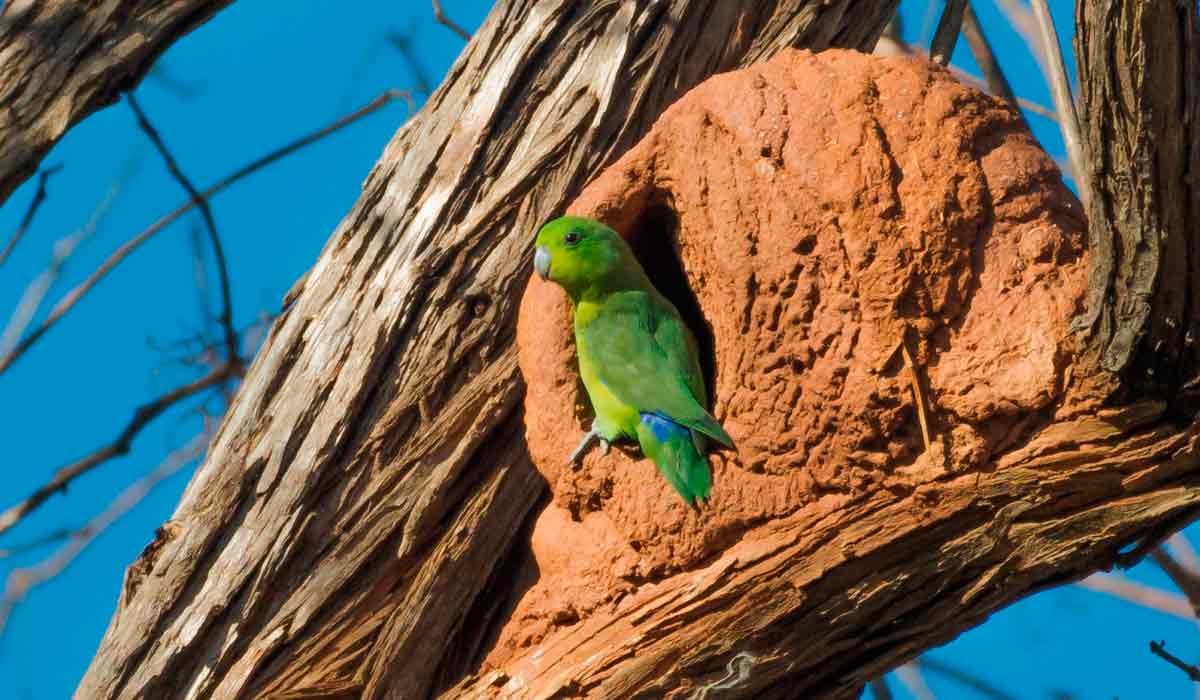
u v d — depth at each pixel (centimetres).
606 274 1209
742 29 1531
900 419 1066
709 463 1123
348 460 1370
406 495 1359
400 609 1345
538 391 1256
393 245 1439
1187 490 1030
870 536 1069
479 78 1496
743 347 1137
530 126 1472
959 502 1048
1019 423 1045
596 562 1181
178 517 1387
